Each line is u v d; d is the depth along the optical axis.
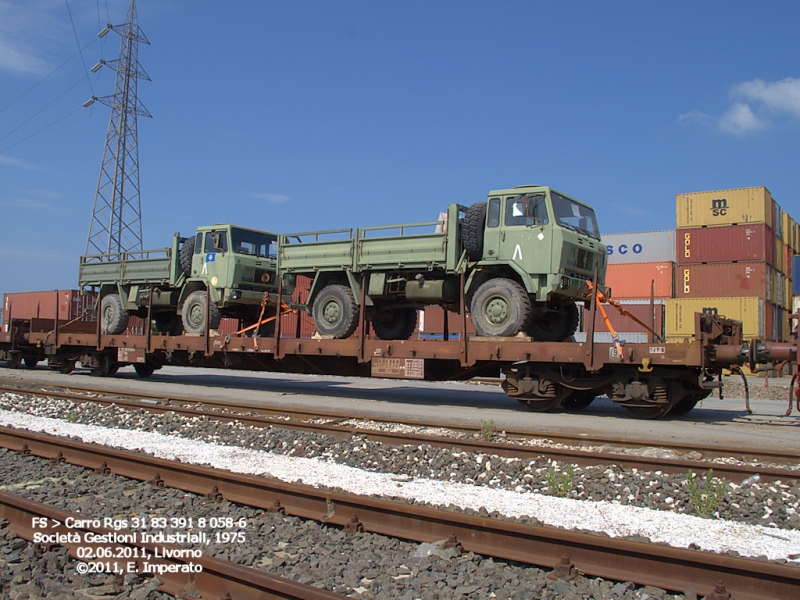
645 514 5.31
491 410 12.12
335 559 4.29
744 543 4.60
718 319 10.52
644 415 11.09
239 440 8.45
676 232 29.95
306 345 13.51
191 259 16.42
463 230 11.91
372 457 7.38
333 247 13.55
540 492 6.09
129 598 3.74
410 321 14.39
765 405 14.73
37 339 20.33
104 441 8.38
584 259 11.92
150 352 16.56
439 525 4.62
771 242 29.56
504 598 3.75
